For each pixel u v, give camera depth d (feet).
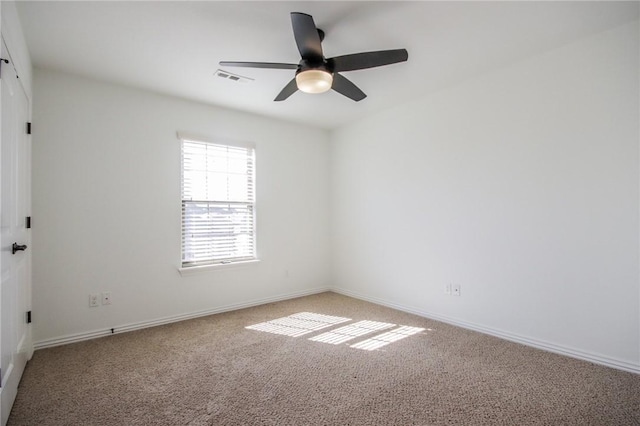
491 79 9.17
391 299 12.14
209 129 11.47
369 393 6.17
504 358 7.66
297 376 6.84
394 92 10.63
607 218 7.19
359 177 13.51
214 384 6.52
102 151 9.36
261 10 6.34
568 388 6.29
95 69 8.69
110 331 9.32
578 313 7.61
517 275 8.64
